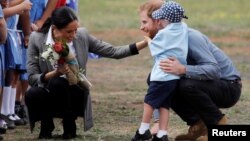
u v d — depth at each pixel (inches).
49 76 646.5
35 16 798.5
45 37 657.6
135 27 2082.9
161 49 606.9
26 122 770.2
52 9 791.1
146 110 609.9
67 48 623.8
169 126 749.3
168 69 602.2
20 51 735.1
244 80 1149.7
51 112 666.8
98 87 1087.0
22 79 784.9
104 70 1298.0
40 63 658.2
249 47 1648.6
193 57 617.0
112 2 2928.2
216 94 620.4
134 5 2829.7
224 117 615.8
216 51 634.8
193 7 2723.9
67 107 658.8
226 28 2050.9
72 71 633.6
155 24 623.5
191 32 621.0
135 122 784.3
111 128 742.5
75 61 633.6
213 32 1953.7
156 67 609.9
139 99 959.0
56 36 635.5
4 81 725.9
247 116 815.1
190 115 633.6
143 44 650.2
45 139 673.6
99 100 948.6
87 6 2773.1
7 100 736.3
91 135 697.6
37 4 797.9
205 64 610.9
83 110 660.1
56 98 655.8
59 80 648.4
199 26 2103.8
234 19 2361.0
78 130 726.5
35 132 724.7
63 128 692.7
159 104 606.9
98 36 1877.5
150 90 608.1
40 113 665.0
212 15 2488.9
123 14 2509.8
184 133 706.8
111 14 2512.3
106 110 864.9
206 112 611.5
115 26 2113.7
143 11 626.8
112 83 1132.5
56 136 687.1
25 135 706.2
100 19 2340.1
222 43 1715.1
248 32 1951.3
